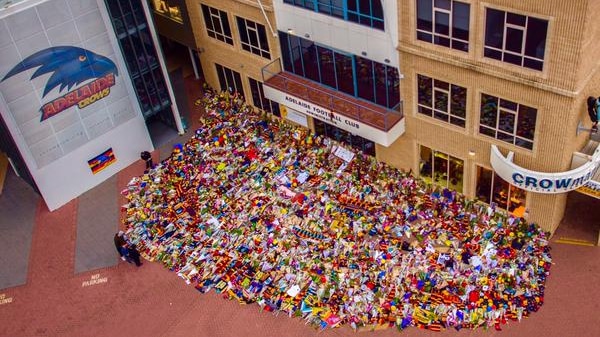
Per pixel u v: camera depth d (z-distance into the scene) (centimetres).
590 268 2564
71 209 3294
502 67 2322
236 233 2936
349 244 2783
